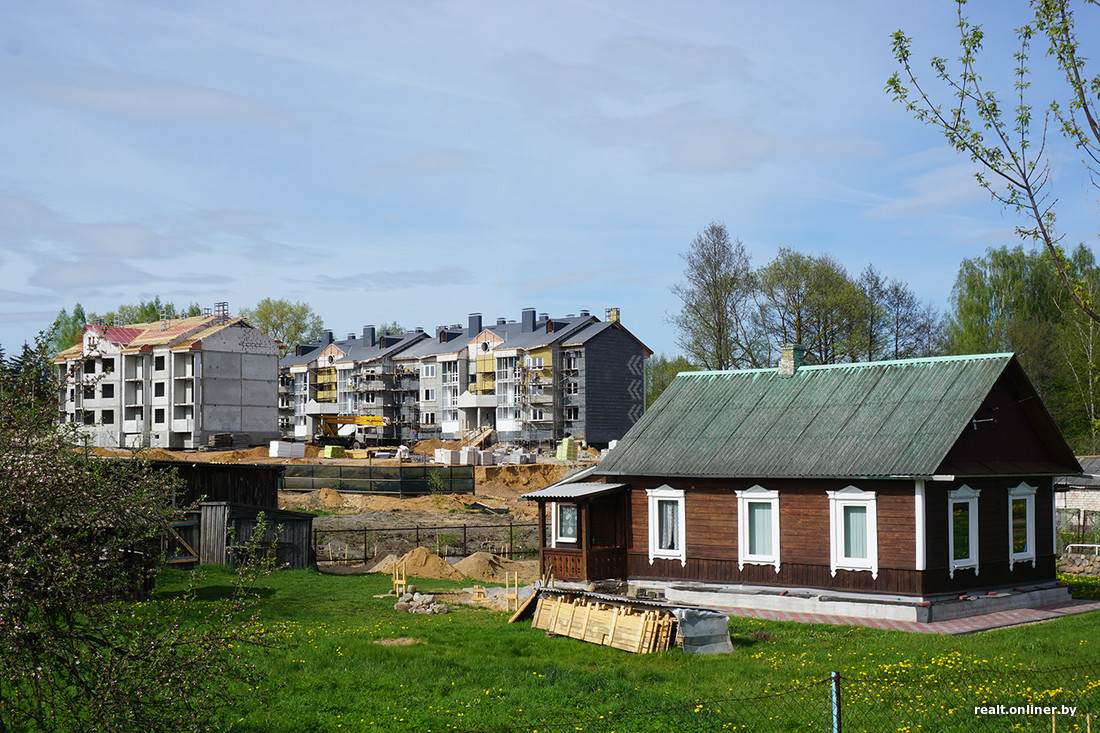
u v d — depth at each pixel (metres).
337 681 16.23
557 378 110.62
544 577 30.69
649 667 18.19
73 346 100.62
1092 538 42.09
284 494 62.47
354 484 62.81
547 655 19.41
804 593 26.52
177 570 29.72
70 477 9.25
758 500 27.84
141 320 131.12
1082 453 62.81
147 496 10.28
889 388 28.33
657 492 29.92
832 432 27.56
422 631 21.42
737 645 20.61
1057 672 16.61
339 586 29.69
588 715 14.32
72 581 8.77
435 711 14.51
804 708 14.64
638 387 114.00
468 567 35.16
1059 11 12.38
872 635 21.89
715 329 64.56
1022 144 12.80
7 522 8.72
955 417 25.80
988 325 75.19
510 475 77.19
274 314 146.88
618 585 29.17
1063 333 66.81
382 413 130.25
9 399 9.44
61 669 9.16
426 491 62.47
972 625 23.56
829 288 63.62
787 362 31.31
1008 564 27.33
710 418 30.95
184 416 98.38
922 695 15.21
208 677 9.95
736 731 13.54
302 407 141.38
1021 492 28.05
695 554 29.02
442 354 124.88
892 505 25.39
